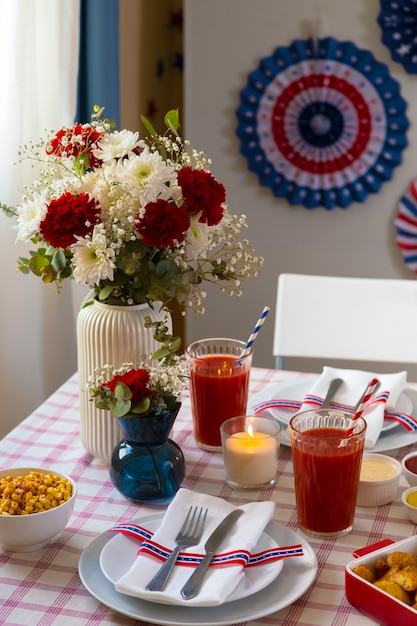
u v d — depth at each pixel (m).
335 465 1.06
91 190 1.21
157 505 1.18
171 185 1.19
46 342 2.29
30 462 1.30
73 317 2.37
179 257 1.22
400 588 0.91
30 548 1.06
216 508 1.10
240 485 1.21
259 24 2.73
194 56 2.80
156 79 3.31
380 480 1.16
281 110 2.76
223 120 2.84
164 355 1.19
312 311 1.91
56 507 1.04
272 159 2.81
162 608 0.93
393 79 2.68
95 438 1.27
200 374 1.30
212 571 0.96
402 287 1.89
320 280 1.92
